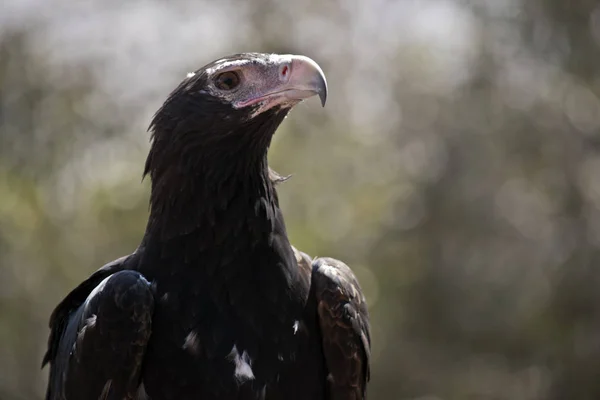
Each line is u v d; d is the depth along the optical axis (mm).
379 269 16672
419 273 16406
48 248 17219
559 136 16516
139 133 18203
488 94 16734
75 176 17906
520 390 16094
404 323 16500
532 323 16062
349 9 18703
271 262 6055
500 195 16359
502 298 16109
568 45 16656
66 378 6016
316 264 6332
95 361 5820
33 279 17203
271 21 18703
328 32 18750
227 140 6090
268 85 6156
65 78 18391
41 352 17312
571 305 15938
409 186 16906
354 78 18562
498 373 16266
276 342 5914
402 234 16625
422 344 16406
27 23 18438
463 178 16469
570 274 15938
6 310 17016
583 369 15852
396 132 17516
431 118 17125
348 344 6184
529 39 16766
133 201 17188
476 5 17016
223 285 5941
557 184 16438
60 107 18094
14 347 17078
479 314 16156
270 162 16938
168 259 6023
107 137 18125
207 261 5996
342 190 17438
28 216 17344
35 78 18109
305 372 6008
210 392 5715
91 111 18266
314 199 17109
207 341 5781
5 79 18016
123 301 5777
